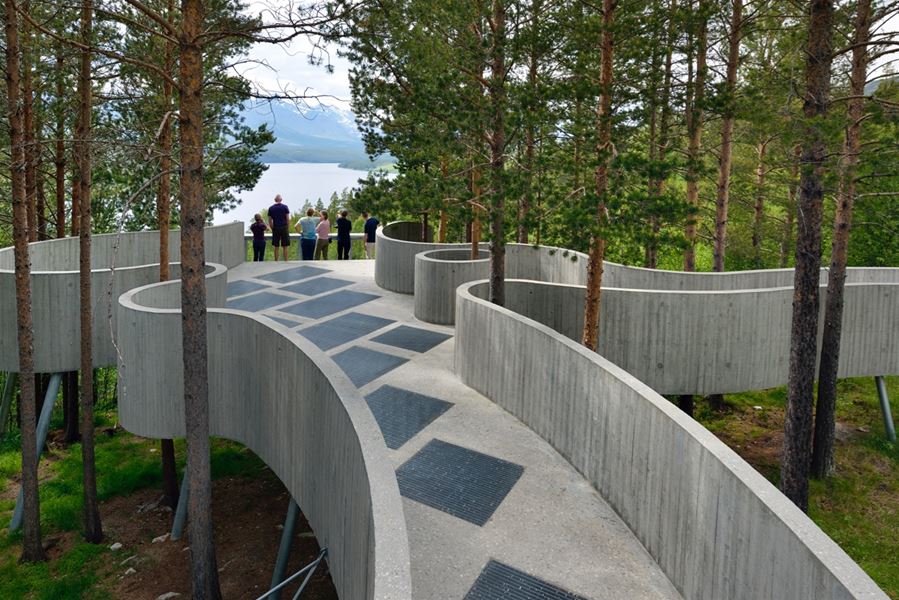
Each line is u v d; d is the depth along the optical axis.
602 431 6.54
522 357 8.34
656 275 13.41
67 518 12.45
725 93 9.30
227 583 10.33
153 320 9.09
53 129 16.67
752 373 10.54
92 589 10.31
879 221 13.60
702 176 13.49
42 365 11.69
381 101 13.08
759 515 3.98
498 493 6.57
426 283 13.52
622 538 5.84
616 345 10.45
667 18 9.59
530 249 17.66
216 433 9.49
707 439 4.78
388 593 3.10
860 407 14.74
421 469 7.04
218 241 18.72
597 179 9.50
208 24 8.09
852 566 3.28
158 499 13.23
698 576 4.75
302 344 7.48
